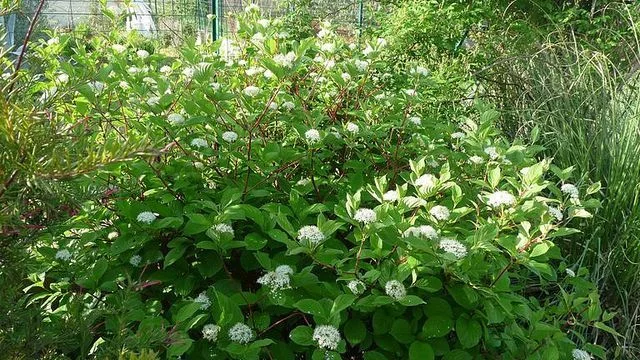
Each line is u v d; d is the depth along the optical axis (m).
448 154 2.60
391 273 1.88
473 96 4.24
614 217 2.96
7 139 1.18
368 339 1.92
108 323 1.77
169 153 2.28
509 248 1.83
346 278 1.84
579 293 2.24
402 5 4.94
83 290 2.00
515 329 1.89
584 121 3.36
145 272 2.08
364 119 2.82
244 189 2.30
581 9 5.11
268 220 2.09
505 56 4.29
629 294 2.86
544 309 2.18
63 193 1.22
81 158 1.18
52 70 2.48
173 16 8.04
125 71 2.51
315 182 2.57
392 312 1.89
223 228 1.92
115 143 1.17
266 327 1.86
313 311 1.74
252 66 3.23
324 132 2.42
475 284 1.85
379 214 1.93
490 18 4.96
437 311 1.85
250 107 2.59
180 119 2.29
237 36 3.59
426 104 3.82
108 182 2.17
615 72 3.79
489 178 2.13
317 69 3.15
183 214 2.18
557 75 3.81
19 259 1.38
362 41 4.62
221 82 3.02
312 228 1.87
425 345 1.79
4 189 1.20
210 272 2.01
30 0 2.68
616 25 5.33
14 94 1.35
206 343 1.83
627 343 2.73
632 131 3.12
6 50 1.46
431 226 1.92
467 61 4.53
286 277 1.82
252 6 3.48
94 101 2.20
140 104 2.34
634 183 2.95
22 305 1.55
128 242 2.01
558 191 2.19
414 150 2.74
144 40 4.31
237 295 1.89
